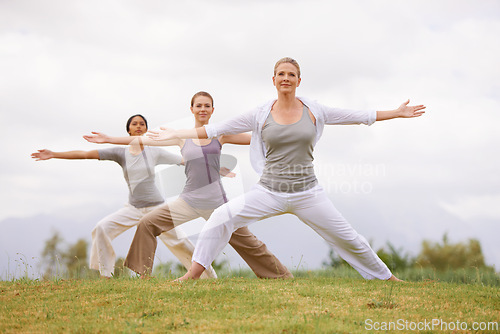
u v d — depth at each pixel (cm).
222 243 635
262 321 459
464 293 588
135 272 660
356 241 656
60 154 721
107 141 657
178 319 468
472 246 1127
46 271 689
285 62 626
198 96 671
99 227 718
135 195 732
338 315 483
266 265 682
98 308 505
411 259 1134
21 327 468
